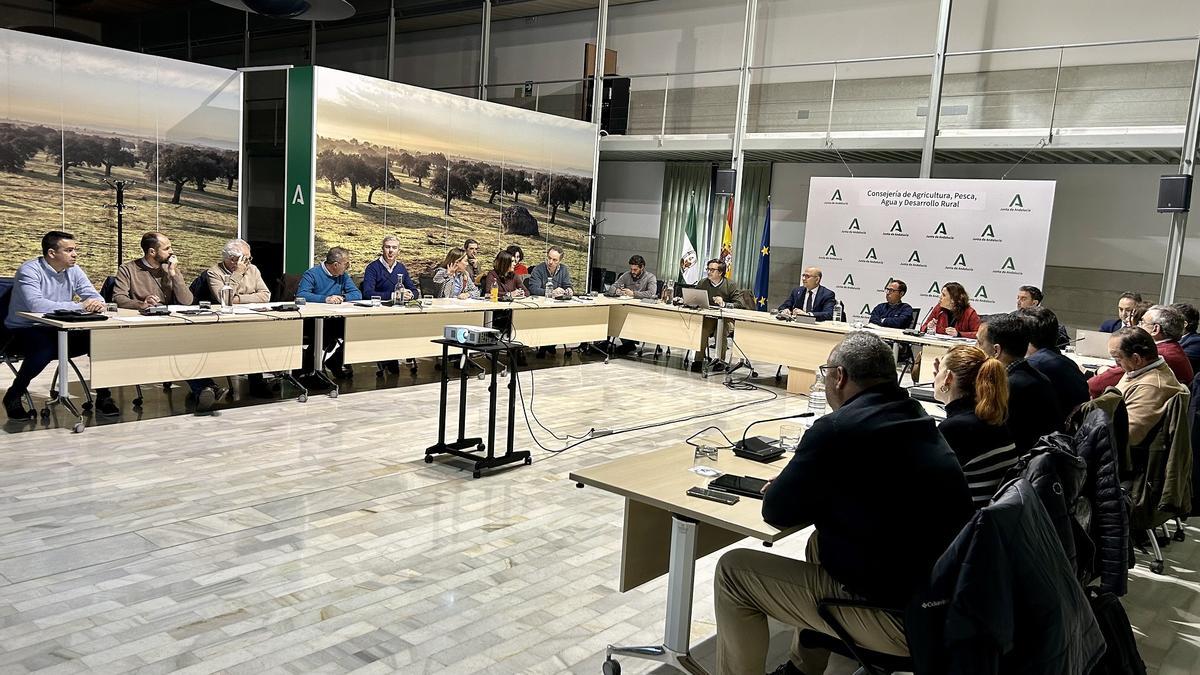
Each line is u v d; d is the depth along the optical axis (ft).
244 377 23.63
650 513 8.97
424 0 45.96
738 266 42.19
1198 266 31.04
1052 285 34.45
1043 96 32.89
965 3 34.37
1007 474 7.97
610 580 11.28
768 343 26.37
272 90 46.68
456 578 11.03
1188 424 12.07
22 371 17.56
